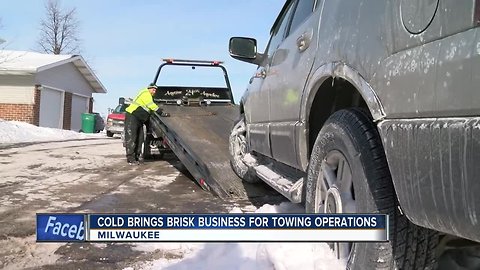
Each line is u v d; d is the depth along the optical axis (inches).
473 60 58.3
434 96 65.7
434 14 67.6
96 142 649.0
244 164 214.4
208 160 279.0
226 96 477.1
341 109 109.1
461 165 59.2
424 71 68.4
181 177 303.9
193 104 453.7
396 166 74.9
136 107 376.2
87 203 215.8
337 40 103.0
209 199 227.3
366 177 85.9
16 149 489.7
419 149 68.1
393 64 77.6
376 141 88.0
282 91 142.3
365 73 87.7
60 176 301.3
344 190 96.7
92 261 136.3
